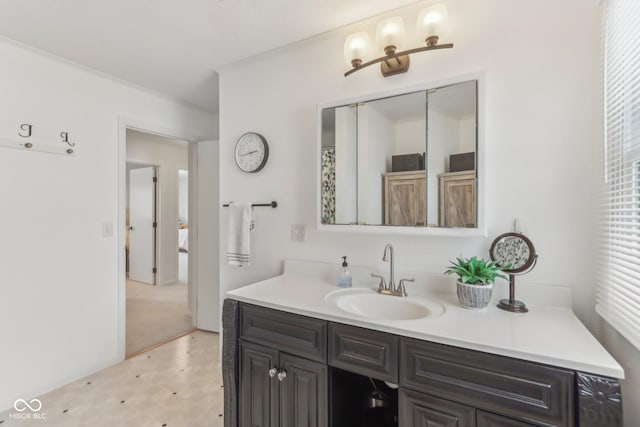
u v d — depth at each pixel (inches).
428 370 41.3
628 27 38.9
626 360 40.3
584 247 49.4
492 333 40.8
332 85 72.5
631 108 38.9
